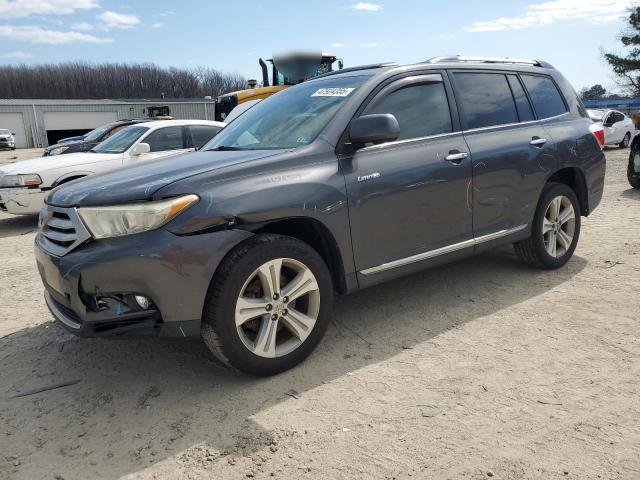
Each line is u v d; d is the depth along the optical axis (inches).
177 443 106.0
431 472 93.8
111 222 115.6
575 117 203.5
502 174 171.3
